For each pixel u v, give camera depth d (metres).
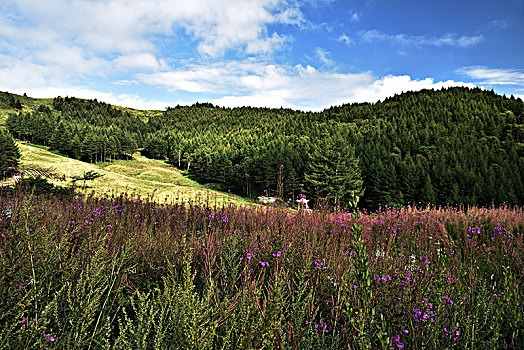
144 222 4.97
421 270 3.12
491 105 134.00
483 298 2.50
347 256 3.43
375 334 1.84
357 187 45.75
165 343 1.97
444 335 2.09
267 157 61.09
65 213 4.57
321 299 2.70
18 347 1.67
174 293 2.16
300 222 4.72
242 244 3.98
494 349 1.99
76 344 1.76
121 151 99.81
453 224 6.94
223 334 2.07
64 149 87.12
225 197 7.55
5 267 2.03
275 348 1.68
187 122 183.88
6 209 3.22
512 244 4.86
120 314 2.60
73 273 2.49
